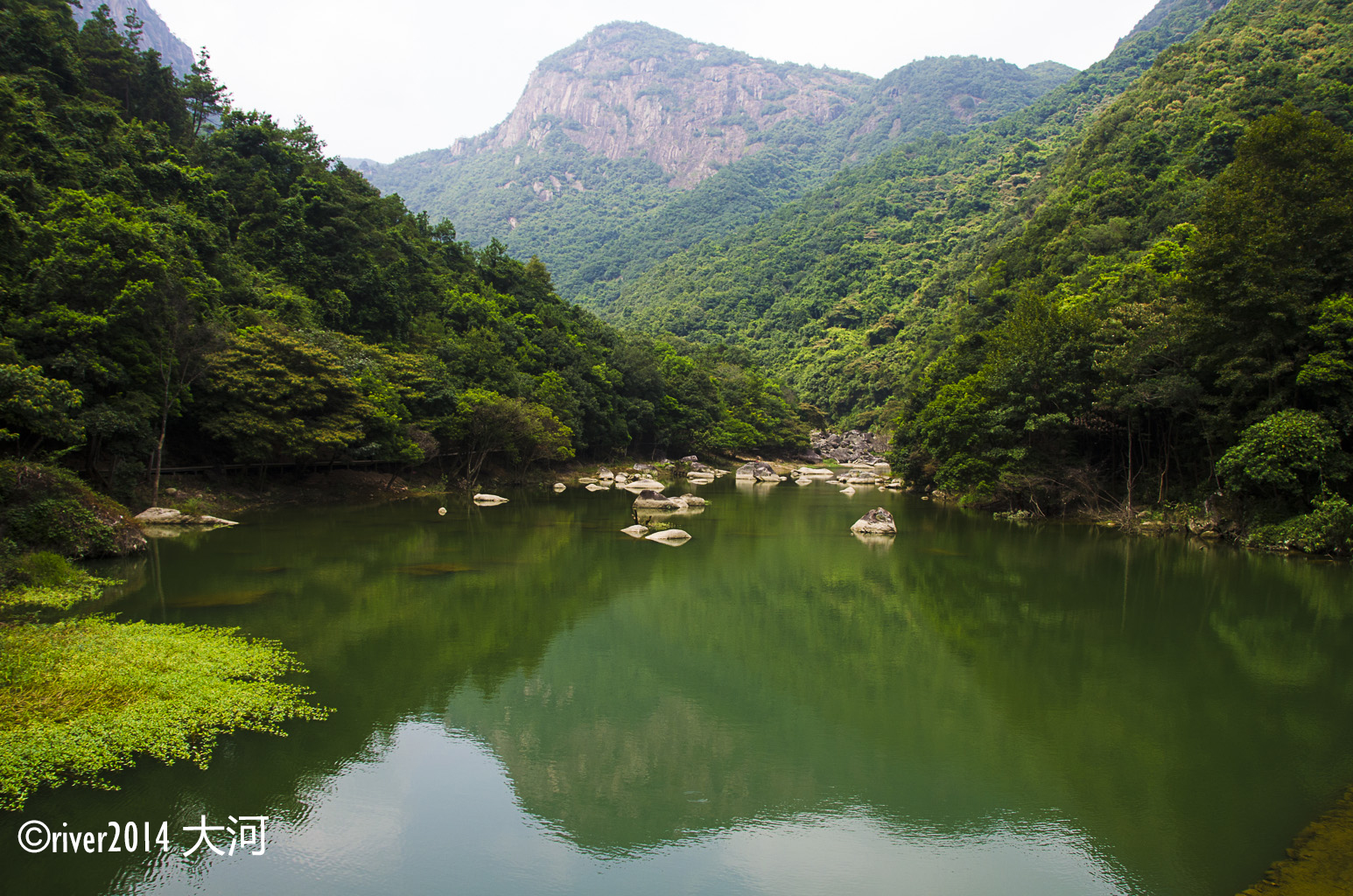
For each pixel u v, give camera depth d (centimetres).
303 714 1483
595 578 3002
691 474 9800
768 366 18912
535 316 9100
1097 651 2119
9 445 2991
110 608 2133
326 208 7062
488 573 2983
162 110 7262
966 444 5175
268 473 5044
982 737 1517
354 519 4362
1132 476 4925
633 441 10769
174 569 2723
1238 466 3422
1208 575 3097
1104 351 4472
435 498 5691
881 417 11769
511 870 1034
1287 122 3431
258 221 6712
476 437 6347
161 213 4806
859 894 982
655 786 1293
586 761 1389
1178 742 1488
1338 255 3312
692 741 1488
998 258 10462
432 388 6053
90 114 5497
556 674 1877
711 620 2430
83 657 1568
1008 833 1148
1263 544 3578
